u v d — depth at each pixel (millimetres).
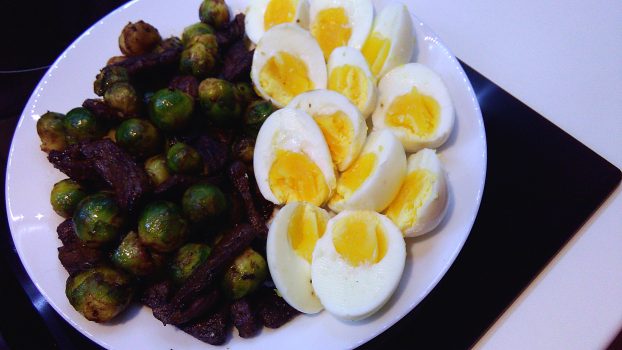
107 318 206
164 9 300
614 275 213
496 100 267
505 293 213
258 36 287
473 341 204
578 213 230
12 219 245
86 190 244
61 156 239
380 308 201
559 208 233
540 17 293
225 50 288
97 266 216
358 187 223
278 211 232
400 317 198
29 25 328
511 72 279
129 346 206
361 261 204
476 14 300
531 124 258
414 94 244
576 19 289
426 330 210
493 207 237
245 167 243
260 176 236
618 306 204
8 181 253
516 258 222
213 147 243
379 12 275
